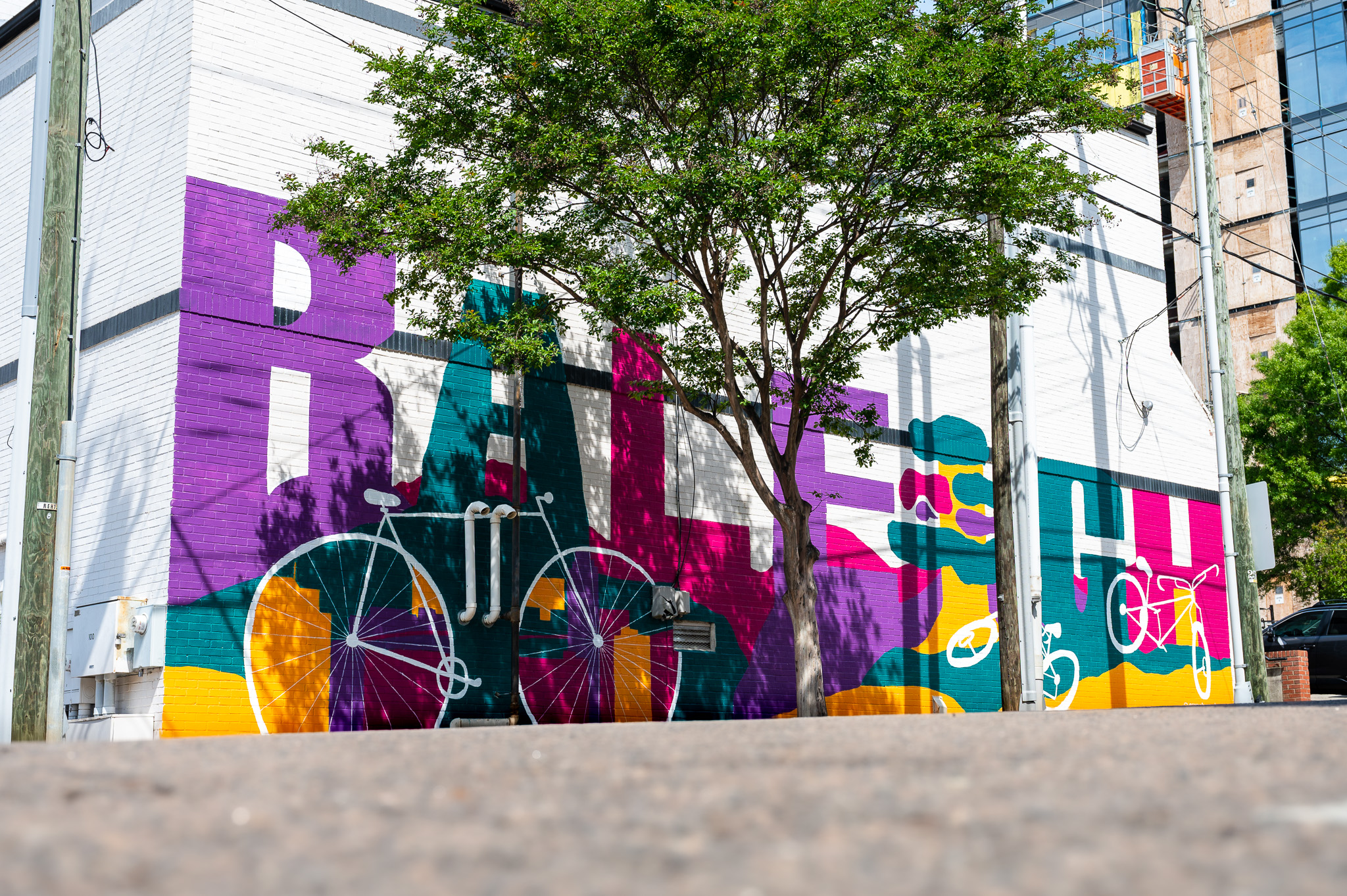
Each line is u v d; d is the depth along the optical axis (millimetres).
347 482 14875
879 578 19891
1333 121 48969
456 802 2984
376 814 2762
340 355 15047
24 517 10797
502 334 13469
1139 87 14727
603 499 16938
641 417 17500
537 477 16391
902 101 13180
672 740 5395
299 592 14328
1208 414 26484
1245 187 50625
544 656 16078
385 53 16000
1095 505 23594
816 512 19266
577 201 15781
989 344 21125
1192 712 8695
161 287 14383
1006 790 3150
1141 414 24875
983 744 4754
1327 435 34344
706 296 14461
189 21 14641
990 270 14484
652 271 14672
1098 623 23203
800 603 14422
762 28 13391
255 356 14461
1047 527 22656
